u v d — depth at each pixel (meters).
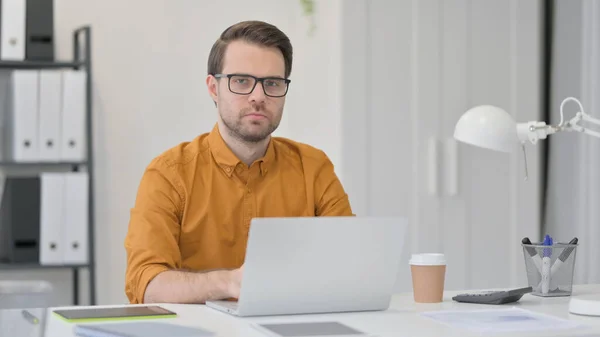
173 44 3.85
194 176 2.32
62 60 3.65
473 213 3.74
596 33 3.54
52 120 3.45
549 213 3.87
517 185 3.81
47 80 3.45
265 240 1.68
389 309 1.86
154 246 2.17
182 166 2.32
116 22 3.79
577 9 3.73
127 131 3.79
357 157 3.56
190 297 1.93
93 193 3.52
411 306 1.92
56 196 3.45
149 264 2.13
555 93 3.87
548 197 3.88
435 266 1.98
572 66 3.76
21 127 3.42
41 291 2.09
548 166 3.88
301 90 3.89
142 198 2.25
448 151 3.68
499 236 3.78
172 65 3.85
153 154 3.83
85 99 3.50
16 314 1.71
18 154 3.42
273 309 1.73
